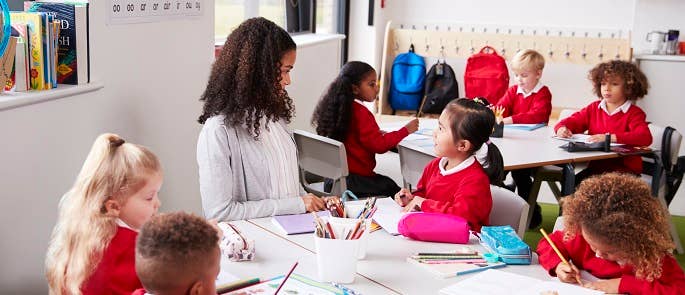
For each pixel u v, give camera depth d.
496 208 2.31
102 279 1.48
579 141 3.40
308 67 4.35
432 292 1.59
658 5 5.63
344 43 6.02
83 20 2.17
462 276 1.69
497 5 6.09
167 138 2.75
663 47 5.53
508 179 4.57
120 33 2.39
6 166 1.85
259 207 2.09
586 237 1.61
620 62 3.62
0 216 1.84
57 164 2.09
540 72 4.10
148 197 1.56
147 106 2.59
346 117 3.07
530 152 3.18
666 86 5.43
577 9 5.91
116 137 1.58
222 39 3.73
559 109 6.06
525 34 6.04
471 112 2.21
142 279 1.23
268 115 2.15
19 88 1.98
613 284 1.63
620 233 1.53
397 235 1.96
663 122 5.49
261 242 1.87
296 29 4.81
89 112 2.24
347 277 1.61
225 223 1.89
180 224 1.22
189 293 1.23
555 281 1.67
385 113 6.25
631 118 3.59
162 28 2.64
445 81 6.01
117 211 1.53
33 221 1.99
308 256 1.78
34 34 2.02
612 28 5.86
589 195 1.60
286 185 2.22
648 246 1.55
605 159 3.54
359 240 1.63
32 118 1.95
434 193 2.31
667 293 1.58
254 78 2.11
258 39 2.11
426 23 6.26
